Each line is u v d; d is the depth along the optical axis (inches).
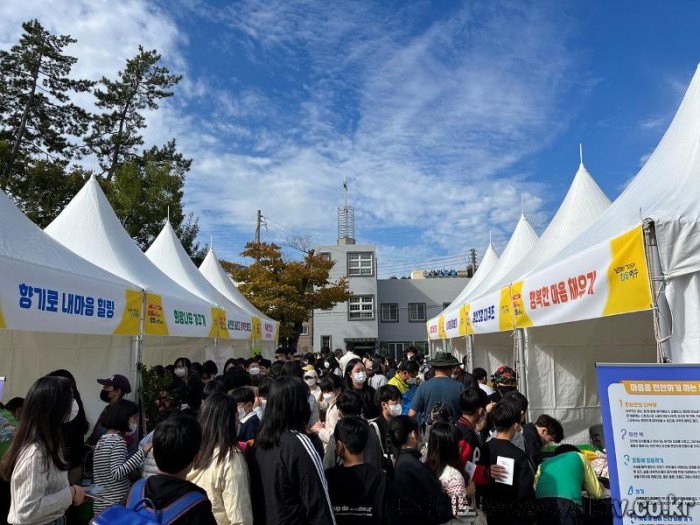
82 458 171.9
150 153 1054.4
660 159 198.8
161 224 880.9
